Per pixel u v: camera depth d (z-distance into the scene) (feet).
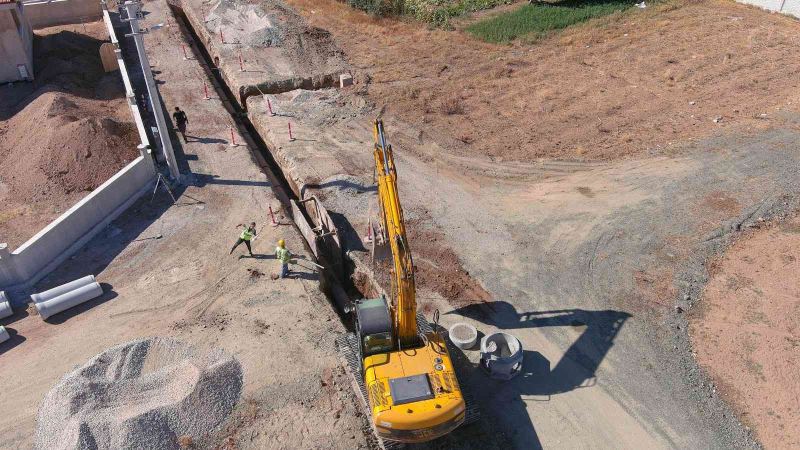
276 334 50.85
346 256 60.49
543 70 99.14
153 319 52.39
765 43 105.60
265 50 105.70
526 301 54.54
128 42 111.34
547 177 72.33
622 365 48.21
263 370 47.60
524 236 62.59
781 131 80.07
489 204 67.62
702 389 46.14
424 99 90.58
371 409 38.47
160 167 73.61
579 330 51.47
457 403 37.76
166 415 42.42
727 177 71.41
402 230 40.19
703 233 62.69
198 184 70.69
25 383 46.52
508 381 47.01
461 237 62.44
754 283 56.08
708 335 50.83
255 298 54.65
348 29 115.65
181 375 46.01
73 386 43.75
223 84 103.45
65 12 120.67
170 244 61.31
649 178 71.61
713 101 87.97
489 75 97.71
